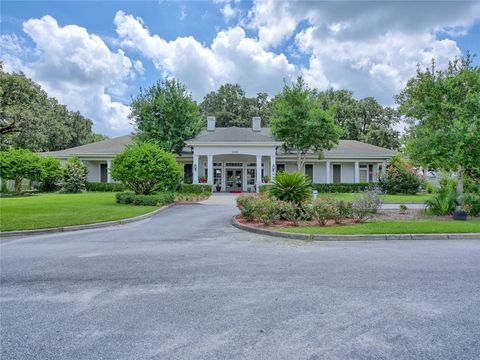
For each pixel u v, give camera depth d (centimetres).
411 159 1193
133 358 243
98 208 1277
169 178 1612
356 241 730
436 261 542
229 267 509
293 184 1061
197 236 795
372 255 588
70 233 841
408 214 1152
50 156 2617
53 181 2597
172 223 1022
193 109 2788
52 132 3831
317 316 322
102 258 569
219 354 248
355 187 2595
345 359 240
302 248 653
